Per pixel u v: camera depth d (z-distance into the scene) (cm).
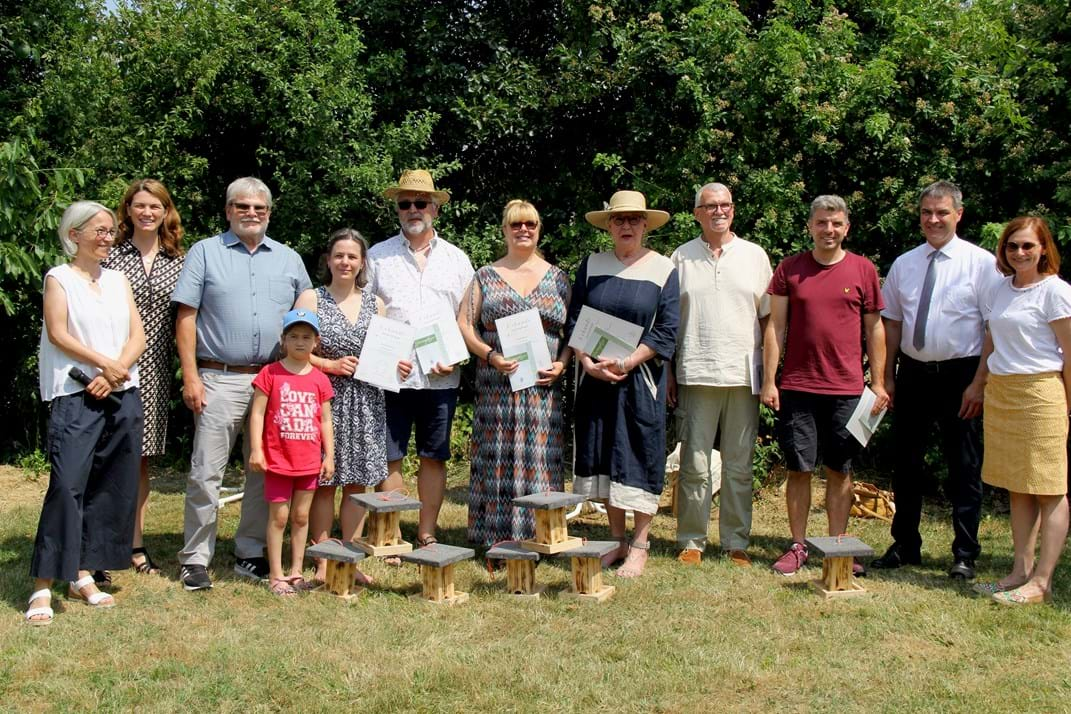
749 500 534
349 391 484
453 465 852
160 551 540
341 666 354
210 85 812
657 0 807
